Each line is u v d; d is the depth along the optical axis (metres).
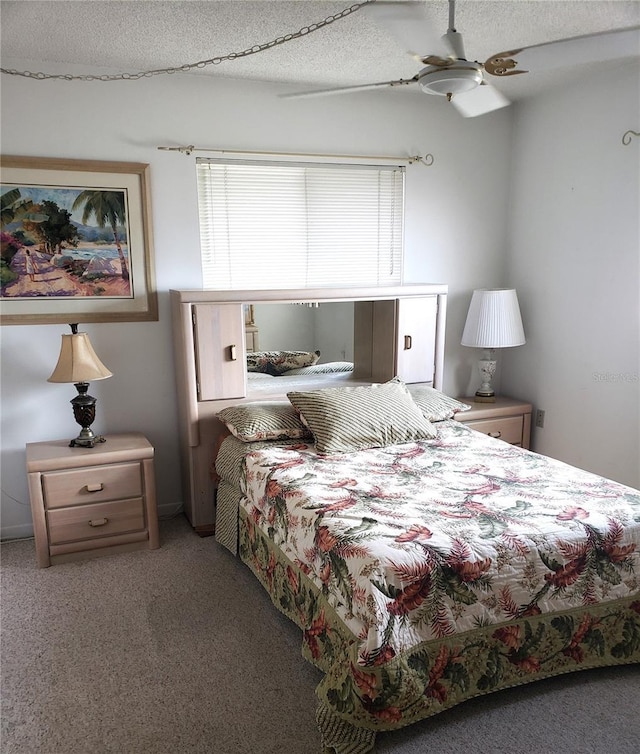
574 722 1.88
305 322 3.61
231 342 3.17
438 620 1.80
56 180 3.03
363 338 3.74
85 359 2.94
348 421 2.89
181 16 2.39
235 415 3.03
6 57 2.86
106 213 3.15
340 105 3.51
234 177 3.38
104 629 2.40
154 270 3.29
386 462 2.68
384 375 3.68
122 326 3.28
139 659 2.22
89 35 2.58
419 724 1.87
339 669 1.79
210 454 3.24
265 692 2.04
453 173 3.87
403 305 3.51
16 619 2.47
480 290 3.75
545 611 1.94
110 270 3.20
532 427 3.99
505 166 3.99
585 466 3.62
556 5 2.33
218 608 2.56
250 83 3.31
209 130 3.28
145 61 2.94
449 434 3.12
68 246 3.11
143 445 3.09
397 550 1.80
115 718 1.92
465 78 1.95
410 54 1.92
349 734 1.75
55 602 2.61
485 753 1.76
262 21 2.45
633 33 1.75
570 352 3.65
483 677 1.89
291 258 3.58
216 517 3.12
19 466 3.19
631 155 3.16
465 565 1.83
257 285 3.54
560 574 1.95
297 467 2.60
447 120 3.78
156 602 2.61
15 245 3.02
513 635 1.91
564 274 3.65
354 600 1.78
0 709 1.96
